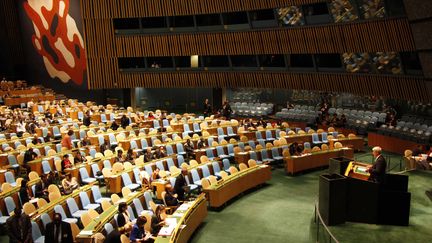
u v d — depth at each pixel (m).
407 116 22.48
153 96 31.62
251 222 12.80
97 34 27.47
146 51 27.69
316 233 11.50
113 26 27.44
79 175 14.43
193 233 12.06
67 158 14.62
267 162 17.52
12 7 31.70
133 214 11.52
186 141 18.52
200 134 21.86
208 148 17.94
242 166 15.81
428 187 13.61
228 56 27.00
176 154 17.44
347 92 22.67
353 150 19.58
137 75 28.47
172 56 27.88
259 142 19.59
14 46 32.62
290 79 25.23
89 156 15.79
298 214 13.38
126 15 27.02
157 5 26.56
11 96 27.91
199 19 26.88
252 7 24.78
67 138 17.16
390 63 19.97
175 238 9.93
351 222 11.20
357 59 21.64
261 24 25.22
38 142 18.28
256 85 26.66
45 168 14.95
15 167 15.34
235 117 27.23
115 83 28.64
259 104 28.03
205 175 15.22
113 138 19.28
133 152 16.19
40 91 29.78
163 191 13.72
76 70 28.98
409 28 18.25
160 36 27.31
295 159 17.33
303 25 23.36
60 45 29.27
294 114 25.42
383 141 20.73
